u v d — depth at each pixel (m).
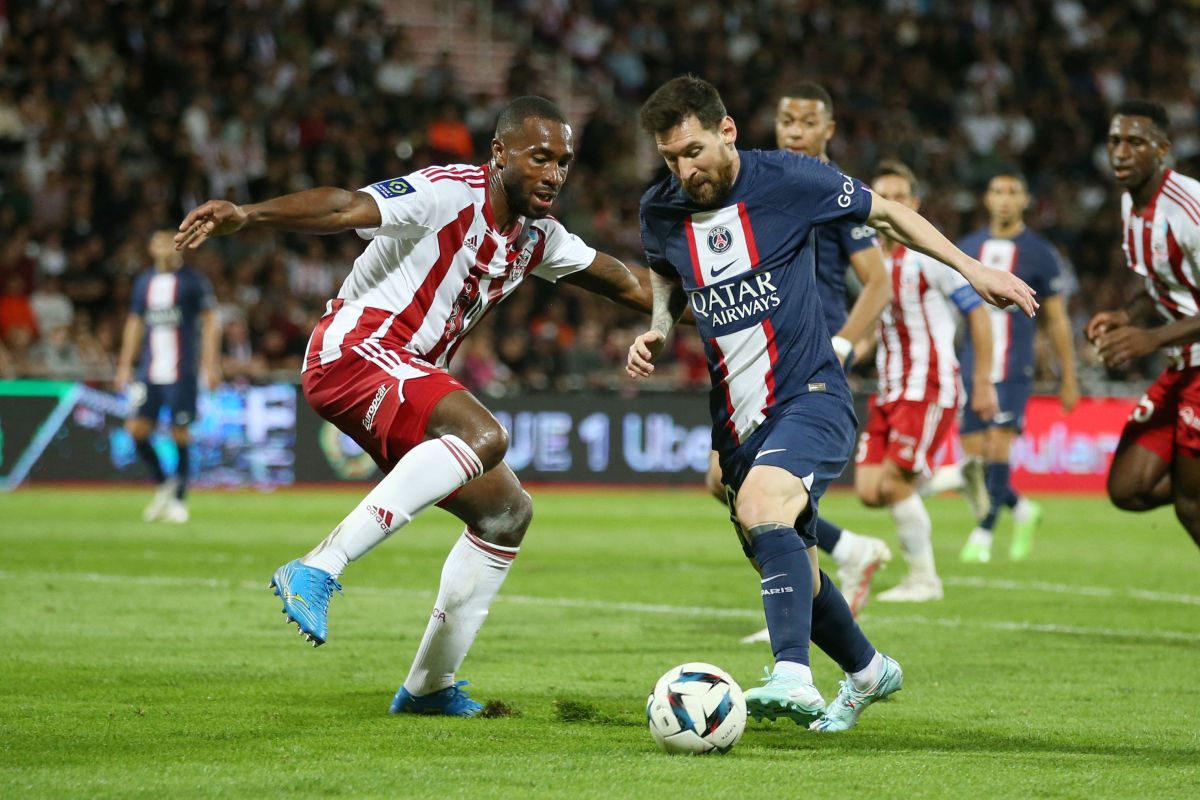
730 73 91.69
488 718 18.12
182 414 51.03
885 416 32.22
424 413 17.45
